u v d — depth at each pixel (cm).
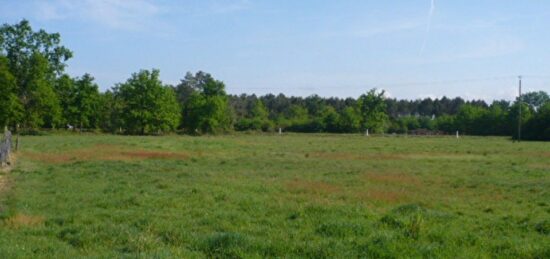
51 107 8012
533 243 1155
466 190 2202
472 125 11094
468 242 1162
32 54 7881
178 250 1036
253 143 5966
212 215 1476
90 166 2941
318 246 1065
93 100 9169
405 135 10062
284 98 16062
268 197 1872
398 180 2491
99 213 1485
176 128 9825
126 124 9231
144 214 1470
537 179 2630
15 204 1633
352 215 1520
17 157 3400
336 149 4988
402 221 1336
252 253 1027
